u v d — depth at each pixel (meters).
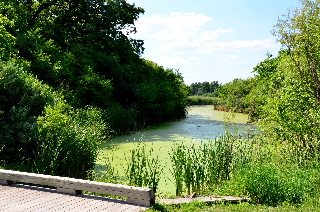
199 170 9.62
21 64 14.88
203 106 65.50
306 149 10.64
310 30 10.68
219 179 9.95
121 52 32.94
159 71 37.78
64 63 20.77
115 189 6.26
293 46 11.04
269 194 7.55
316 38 10.74
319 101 10.90
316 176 8.66
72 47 26.30
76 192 6.66
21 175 7.19
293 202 7.34
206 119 34.34
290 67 11.60
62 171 9.66
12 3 21.02
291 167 9.62
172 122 30.64
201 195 8.77
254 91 23.66
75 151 10.08
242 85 42.28
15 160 10.48
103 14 30.28
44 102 12.27
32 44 19.33
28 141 10.65
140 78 32.81
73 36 29.67
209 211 6.16
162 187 9.74
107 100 24.20
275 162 10.30
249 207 6.66
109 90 24.84
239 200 7.41
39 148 10.51
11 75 11.73
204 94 125.12
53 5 30.56
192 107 60.41
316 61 11.05
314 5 10.89
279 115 11.76
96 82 22.58
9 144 10.73
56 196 6.52
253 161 10.42
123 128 21.12
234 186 8.30
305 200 7.42
